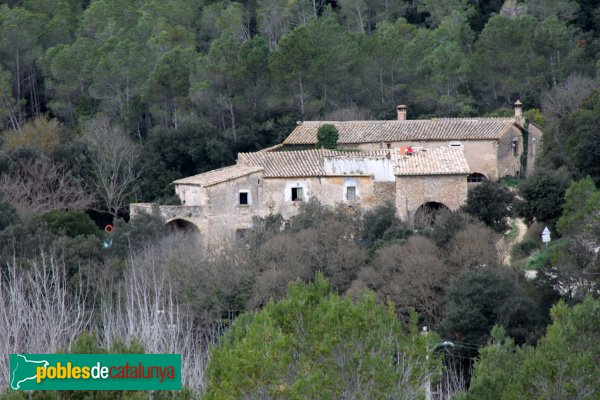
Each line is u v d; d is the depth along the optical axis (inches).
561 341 3708.2
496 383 3710.6
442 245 6333.7
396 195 7701.8
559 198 6815.9
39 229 6624.0
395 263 6043.3
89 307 5369.1
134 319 4045.3
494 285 5438.0
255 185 7864.2
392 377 3262.8
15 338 3654.0
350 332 3356.3
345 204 7554.1
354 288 5885.8
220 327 5590.6
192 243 6884.8
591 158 7180.1
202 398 3233.3
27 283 4525.1
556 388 3577.8
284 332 3489.2
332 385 3225.9
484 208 6934.1
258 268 6131.9
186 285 5738.2
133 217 7603.4
